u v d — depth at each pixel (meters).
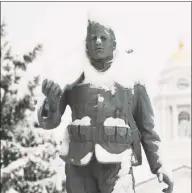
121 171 4.72
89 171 4.78
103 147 4.70
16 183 19.48
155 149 4.99
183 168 30.50
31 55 20.78
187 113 42.75
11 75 20.47
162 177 4.95
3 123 20.28
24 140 20.30
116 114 4.82
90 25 4.92
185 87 43.34
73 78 4.88
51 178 19.36
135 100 5.01
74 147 4.79
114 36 4.96
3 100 20.25
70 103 4.98
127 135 4.77
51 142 20.09
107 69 4.96
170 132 42.00
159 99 42.88
